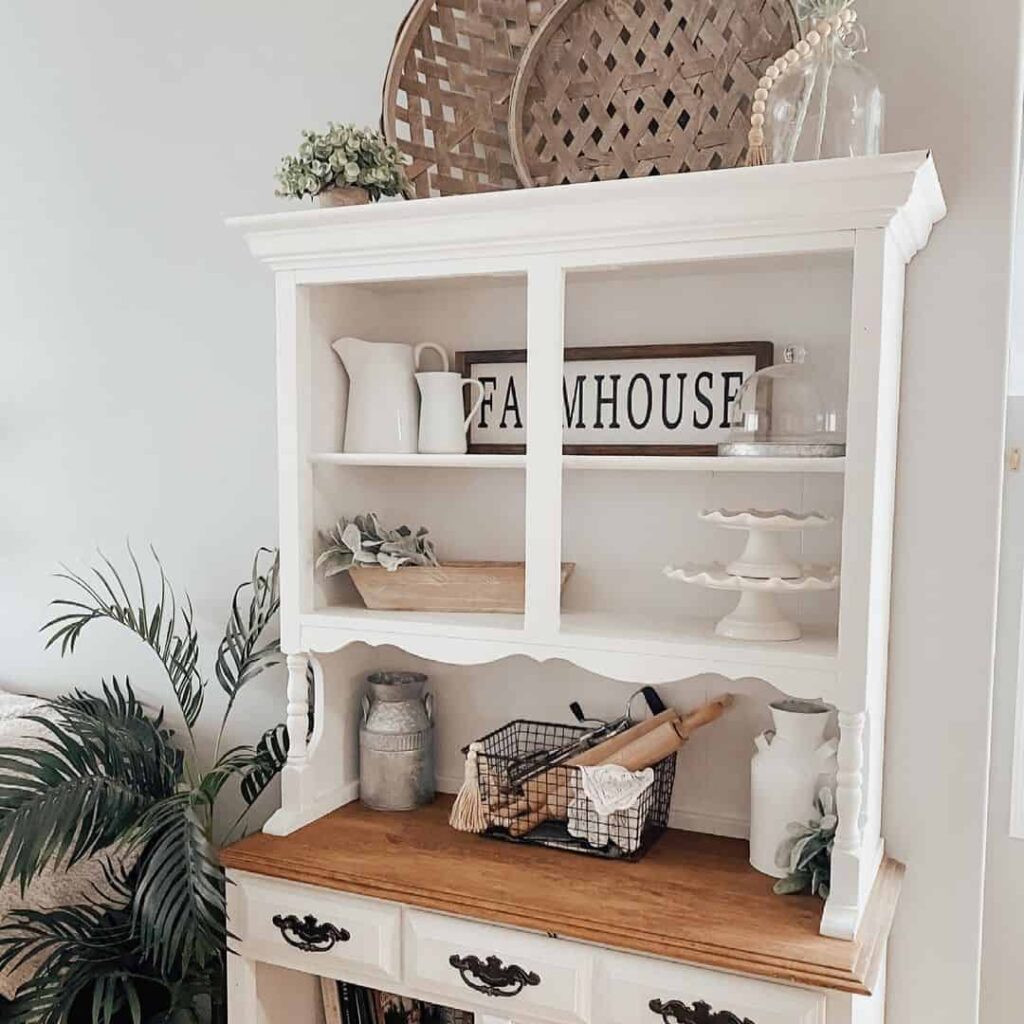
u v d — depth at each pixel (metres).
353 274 1.76
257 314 2.25
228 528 2.33
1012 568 2.08
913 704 1.74
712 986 1.45
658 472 1.89
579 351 1.89
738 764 1.86
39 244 2.49
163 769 1.99
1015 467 2.07
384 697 1.97
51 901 1.98
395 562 1.84
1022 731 2.09
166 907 1.68
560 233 1.60
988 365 1.67
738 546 1.83
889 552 1.68
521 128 1.86
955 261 1.68
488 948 1.59
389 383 1.90
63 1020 1.82
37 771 1.79
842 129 1.50
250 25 2.21
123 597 2.46
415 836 1.83
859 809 1.49
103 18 2.37
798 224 1.46
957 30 1.66
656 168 1.79
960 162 1.67
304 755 1.89
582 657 1.66
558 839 1.77
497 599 1.82
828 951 1.41
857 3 1.71
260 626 2.12
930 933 1.76
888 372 1.53
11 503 2.57
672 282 1.86
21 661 2.60
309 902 1.72
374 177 1.75
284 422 1.83
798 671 1.52
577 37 1.84
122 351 2.41
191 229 2.31
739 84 1.71
